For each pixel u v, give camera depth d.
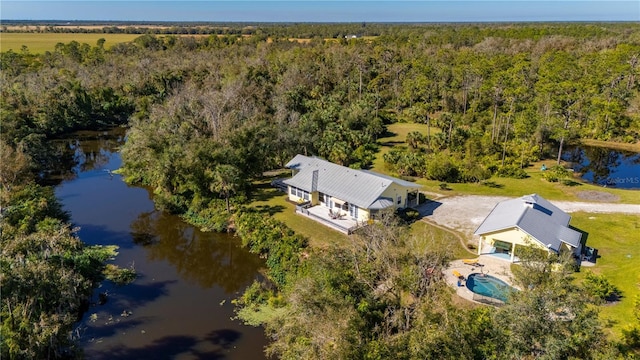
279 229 41.75
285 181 49.75
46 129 82.81
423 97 102.31
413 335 19.31
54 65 124.50
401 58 128.38
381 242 28.73
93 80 108.75
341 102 98.62
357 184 45.53
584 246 38.56
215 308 33.28
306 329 22.34
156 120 67.62
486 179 57.25
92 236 44.53
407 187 46.34
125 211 51.09
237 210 47.25
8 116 65.81
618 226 43.22
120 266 39.16
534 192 53.28
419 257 25.95
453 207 48.09
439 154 61.50
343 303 22.48
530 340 18.67
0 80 97.56
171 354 28.31
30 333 24.22
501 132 76.94
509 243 35.88
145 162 56.78
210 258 40.88
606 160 70.50
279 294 33.97
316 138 64.94
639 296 27.56
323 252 32.94
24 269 26.05
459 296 30.91
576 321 19.19
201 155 50.00
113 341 29.39
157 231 46.25
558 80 91.56
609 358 17.61
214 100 70.75
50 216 43.97
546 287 20.38
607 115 80.75
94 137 87.06
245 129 55.50
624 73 93.00
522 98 87.38
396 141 79.00
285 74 103.31
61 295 28.22
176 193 52.84
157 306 33.47
